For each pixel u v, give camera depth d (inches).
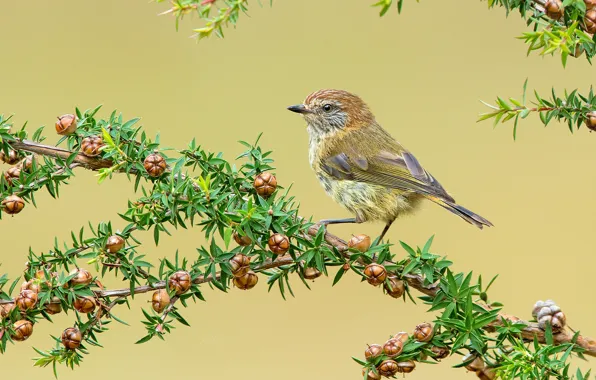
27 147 246.7
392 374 218.8
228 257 229.9
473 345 214.8
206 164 255.8
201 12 200.7
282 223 232.1
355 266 242.5
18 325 217.2
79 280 220.5
